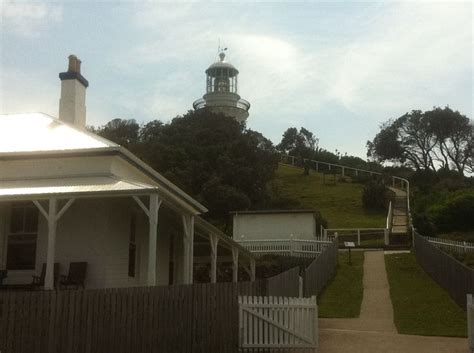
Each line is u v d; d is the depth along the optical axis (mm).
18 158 17406
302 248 35656
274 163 62688
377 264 32844
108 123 71438
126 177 18172
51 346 11789
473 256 33406
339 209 64062
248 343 13664
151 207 14867
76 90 21609
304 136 113312
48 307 11906
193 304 13250
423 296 23734
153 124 65812
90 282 16750
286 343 13898
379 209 63094
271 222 41281
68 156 17172
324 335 16469
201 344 13188
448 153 91750
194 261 29844
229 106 81375
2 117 21109
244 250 25922
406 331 17453
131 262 18953
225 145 59875
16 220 17547
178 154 57375
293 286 19078
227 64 83438
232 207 51938
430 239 38531
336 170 88062
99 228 17016
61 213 14875
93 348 12055
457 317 19625
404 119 93250
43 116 21109
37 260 17062
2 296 11812
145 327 12586
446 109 92125
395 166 93812
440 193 60500
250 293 14281
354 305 22500
